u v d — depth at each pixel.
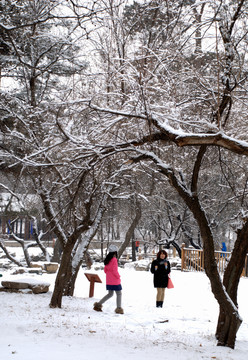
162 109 8.84
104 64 10.45
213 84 9.53
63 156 10.16
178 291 15.63
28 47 13.70
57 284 10.78
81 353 6.36
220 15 8.57
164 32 10.15
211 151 10.93
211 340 8.25
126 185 15.10
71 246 10.77
